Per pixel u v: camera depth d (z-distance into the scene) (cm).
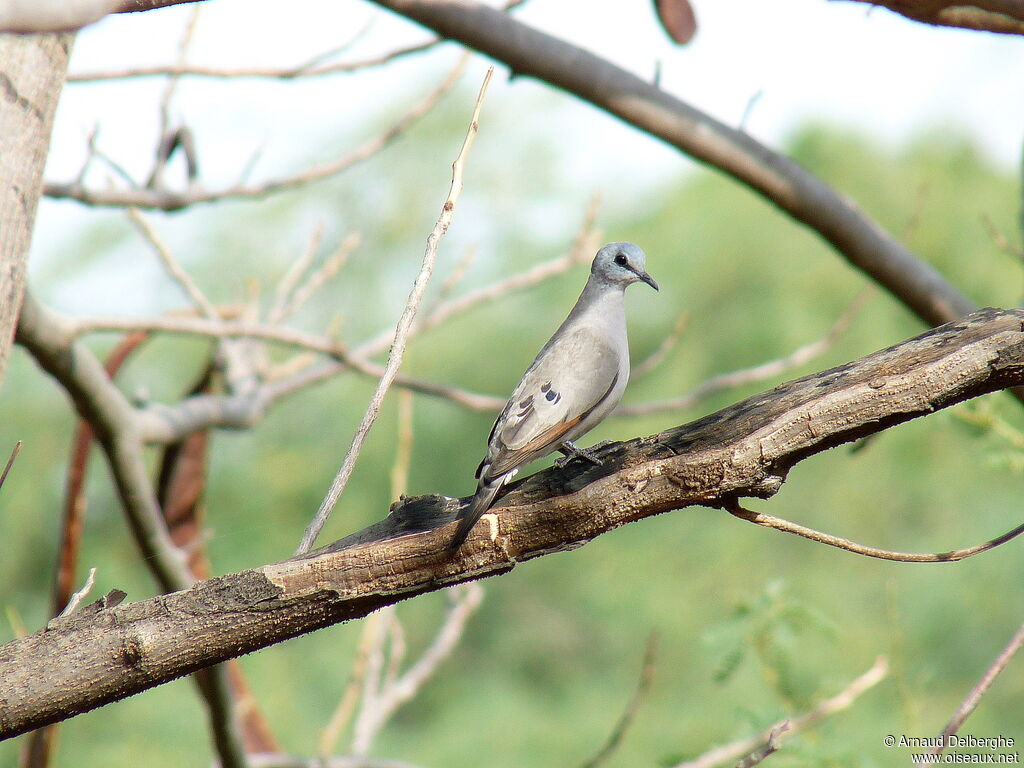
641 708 2183
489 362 2478
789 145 2569
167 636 444
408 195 2736
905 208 2455
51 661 439
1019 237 2344
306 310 2623
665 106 838
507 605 2388
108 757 1802
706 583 2267
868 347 2259
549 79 841
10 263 523
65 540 839
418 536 461
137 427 818
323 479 2389
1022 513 1980
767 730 726
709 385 1029
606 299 748
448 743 2222
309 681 2061
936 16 541
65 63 546
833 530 2236
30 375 2147
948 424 799
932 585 1953
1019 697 1833
